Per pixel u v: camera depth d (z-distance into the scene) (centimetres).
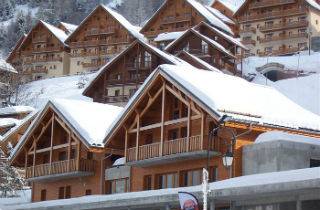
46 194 5559
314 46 12012
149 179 4656
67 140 5297
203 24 11112
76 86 12938
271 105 4312
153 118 4628
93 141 4794
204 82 4216
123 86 9994
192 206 2836
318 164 3931
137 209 3981
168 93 4459
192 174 4325
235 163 3981
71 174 5075
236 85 4425
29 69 15500
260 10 13088
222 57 10338
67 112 5100
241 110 3978
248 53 12038
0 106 12075
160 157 4294
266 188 2919
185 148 4128
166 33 12531
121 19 14475
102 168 5050
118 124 4612
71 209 4144
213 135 4050
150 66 9788
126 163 4575
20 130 8600
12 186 6056
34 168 5403
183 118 4259
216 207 3744
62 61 15175
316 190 2864
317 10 12738
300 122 4234
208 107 3891
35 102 12375
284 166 3800
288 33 12706
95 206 3944
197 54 10438
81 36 14862
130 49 9912
